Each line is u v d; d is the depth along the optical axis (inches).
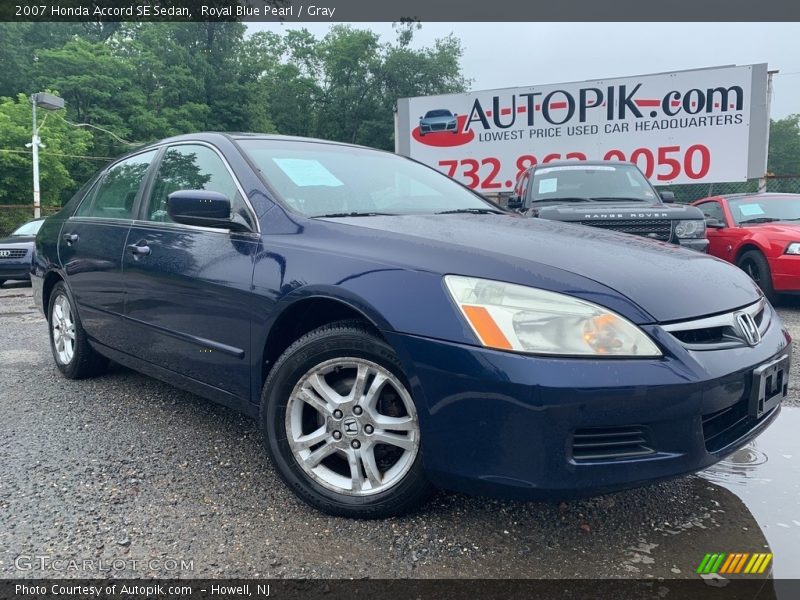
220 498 94.7
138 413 133.9
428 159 528.7
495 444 73.0
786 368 90.2
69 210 165.9
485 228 99.3
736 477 104.0
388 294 80.7
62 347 165.2
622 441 73.5
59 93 1278.3
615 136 477.1
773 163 2370.8
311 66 1847.9
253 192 105.5
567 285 76.1
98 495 95.7
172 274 111.7
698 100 455.2
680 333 76.9
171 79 1427.2
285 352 90.7
